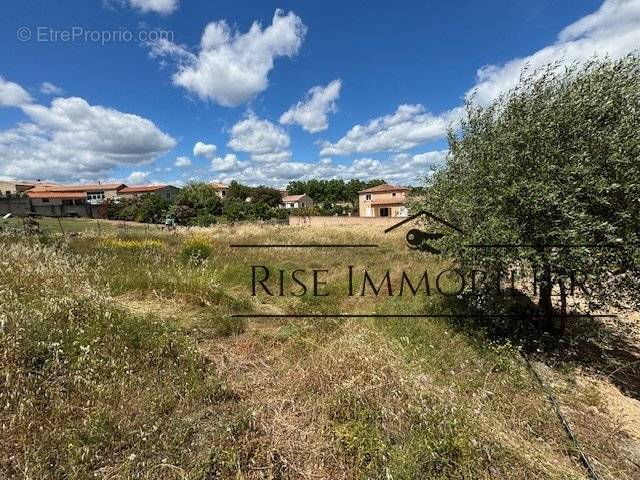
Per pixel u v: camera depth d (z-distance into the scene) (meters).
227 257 8.23
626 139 3.48
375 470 2.22
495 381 3.53
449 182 5.01
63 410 2.41
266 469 2.20
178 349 3.40
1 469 2.02
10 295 3.79
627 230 3.47
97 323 3.55
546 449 2.64
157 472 2.10
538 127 3.80
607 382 3.80
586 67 4.05
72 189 55.31
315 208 47.81
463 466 2.21
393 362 3.24
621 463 2.66
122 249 8.75
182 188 56.28
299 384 3.09
